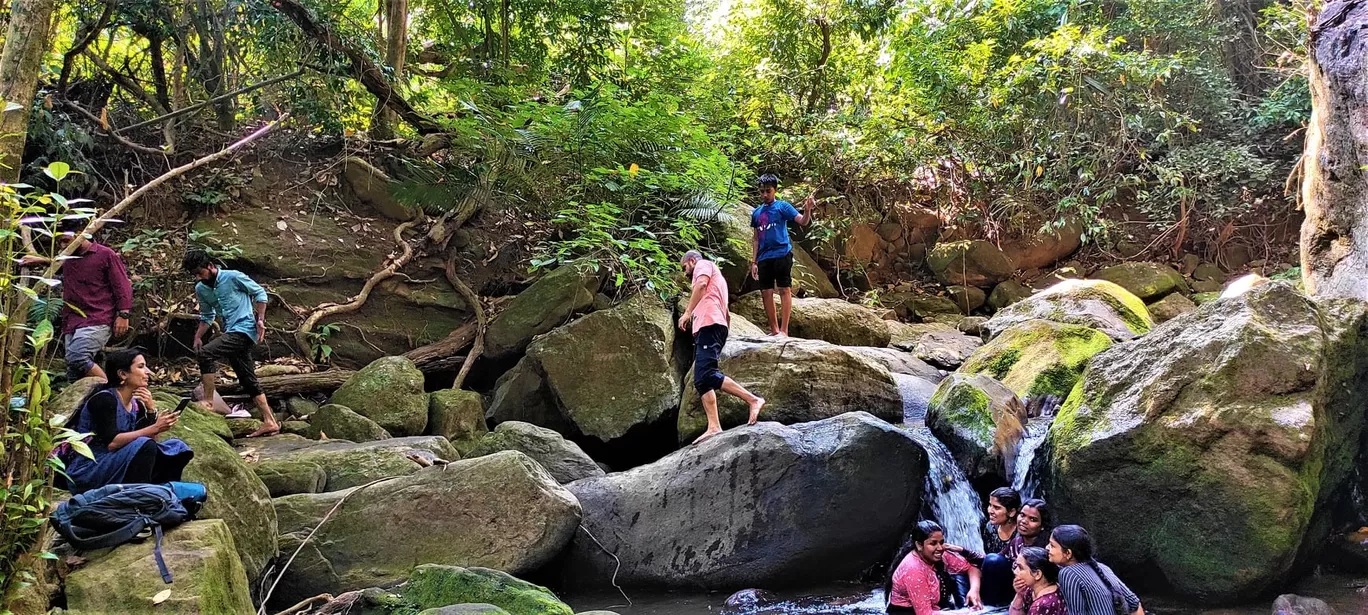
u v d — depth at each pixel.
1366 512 5.09
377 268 8.85
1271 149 12.27
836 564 5.42
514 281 9.26
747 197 10.80
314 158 9.64
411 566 4.95
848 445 5.41
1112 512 4.91
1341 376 4.92
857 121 12.04
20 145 3.22
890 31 13.03
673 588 5.39
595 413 7.11
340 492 5.29
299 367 8.00
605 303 8.38
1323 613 4.19
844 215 11.95
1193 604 4.70
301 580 4.88
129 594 3.27
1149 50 12.14
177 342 7.85
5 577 2.96
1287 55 11.30
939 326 10.50
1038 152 11.91
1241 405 4.61
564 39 11.65
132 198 3.31
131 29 8.95
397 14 9.86
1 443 2.89
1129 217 12.52
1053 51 11.25
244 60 9.13
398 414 7.02
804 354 6.80
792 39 12.93
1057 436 5.25
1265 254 11.88
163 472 4.15
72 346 5.83
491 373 8.38
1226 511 4.54
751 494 5.43
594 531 5.55
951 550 4.83
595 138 8.96
